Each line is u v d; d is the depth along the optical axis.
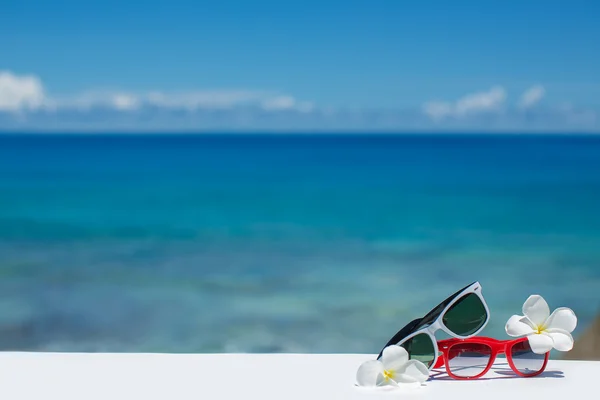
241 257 21.84
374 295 18.06
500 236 25.17
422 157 47.72
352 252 22.61
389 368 2.11
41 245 23.47
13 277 20.02
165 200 34.84
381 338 15.69
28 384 2.10
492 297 18.70
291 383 2.11
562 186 35.94
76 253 22.25
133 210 31.00
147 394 2.00
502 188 35.81
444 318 2.25
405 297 18.08
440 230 26.02
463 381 2.18
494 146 55.38
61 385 2.09
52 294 18.72
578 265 20.66
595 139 63.16
